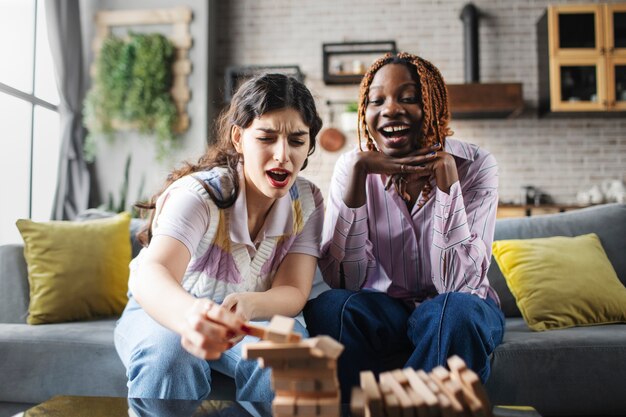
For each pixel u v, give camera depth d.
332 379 0.60
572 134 4.86
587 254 1.81
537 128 4.87
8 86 3.61
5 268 1.90
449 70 4.94
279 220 1.23
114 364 1.49
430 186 1.38
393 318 1.31
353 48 5.01
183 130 4.50
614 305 1.68
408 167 1.30
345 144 4.93
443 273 1.32
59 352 1.51
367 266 1.45
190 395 1.07
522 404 1.35
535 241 1.87
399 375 0.69
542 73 4.71
